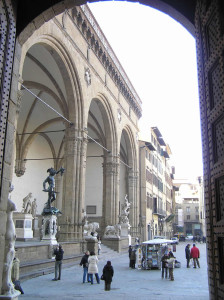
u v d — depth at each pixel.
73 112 26.78
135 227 44.09
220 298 4.63
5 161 5.82
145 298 11.84
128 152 45.38
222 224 4.52
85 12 28.22
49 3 6.32
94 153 46.94
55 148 46.69
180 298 11.91
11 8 6.08
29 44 19.72
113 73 36.72
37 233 34.53
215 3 4.87
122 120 40.19
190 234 114.75
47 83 30.19
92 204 45.59
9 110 6.05
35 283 14.67
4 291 6.50
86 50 29.19
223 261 4.63
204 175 5.54
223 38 4.61
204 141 5.56
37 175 43.72
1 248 5.62
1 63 5.77
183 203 117.81
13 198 38.91
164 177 74.50
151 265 21.22
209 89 5.29
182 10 6.25
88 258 15.30
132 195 44.91
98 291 13.16
